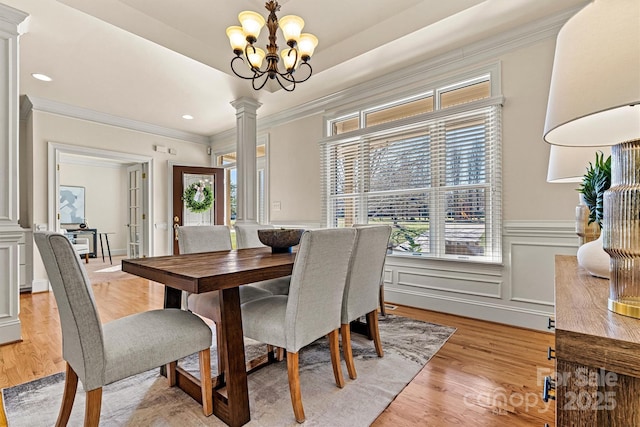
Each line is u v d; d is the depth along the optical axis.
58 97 3.98
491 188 2.80
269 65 2.11
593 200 1.13
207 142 5.99
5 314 2.37
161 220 5.35
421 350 2.21
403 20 2.46
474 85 2.96
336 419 1.47
